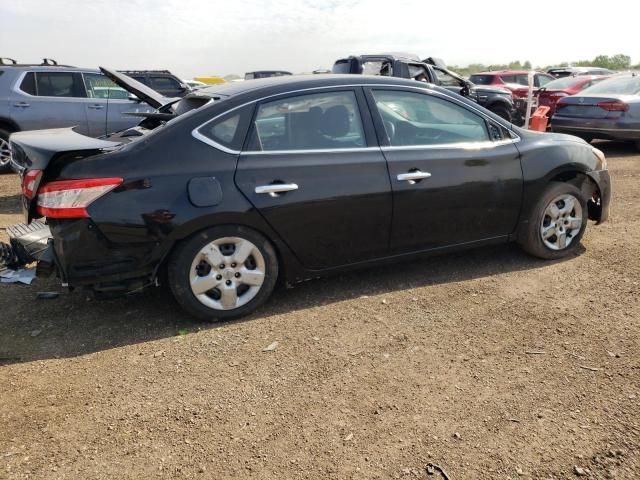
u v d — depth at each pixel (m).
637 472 2.19
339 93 3.79
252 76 22.94
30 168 3.28
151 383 2.89
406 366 3.01
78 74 8.62
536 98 14.04
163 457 2.34
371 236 3.83
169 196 3.26
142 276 3.33
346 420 2.56
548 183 4.37
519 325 3.44
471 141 4.14
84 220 3.14
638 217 5.72
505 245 4.92
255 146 3.50
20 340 3.37
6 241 5.18
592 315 3.54
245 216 3.41
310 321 3.57
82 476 2.24
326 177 3.60
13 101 8.15
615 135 9.75
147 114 3.99
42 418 2.61
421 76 11.38
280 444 2.41
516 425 2.49
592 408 2.59
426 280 4.19
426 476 2.20
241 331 3.45
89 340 3.37
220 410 2.66
